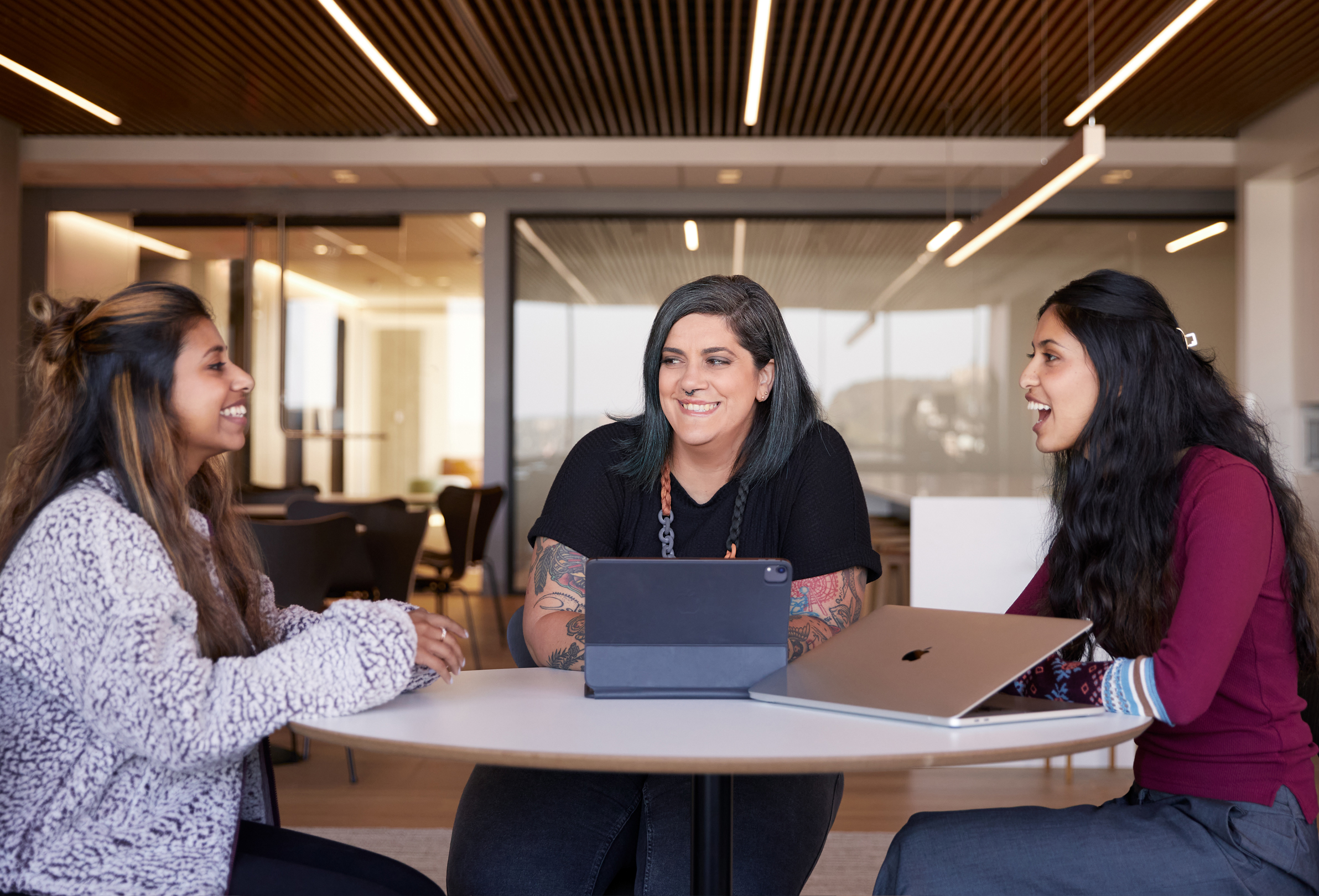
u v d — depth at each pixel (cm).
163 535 124
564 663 149
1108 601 142
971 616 129
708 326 157
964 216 736
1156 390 141
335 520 357
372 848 275
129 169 696
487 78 570
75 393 125
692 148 669
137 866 114
